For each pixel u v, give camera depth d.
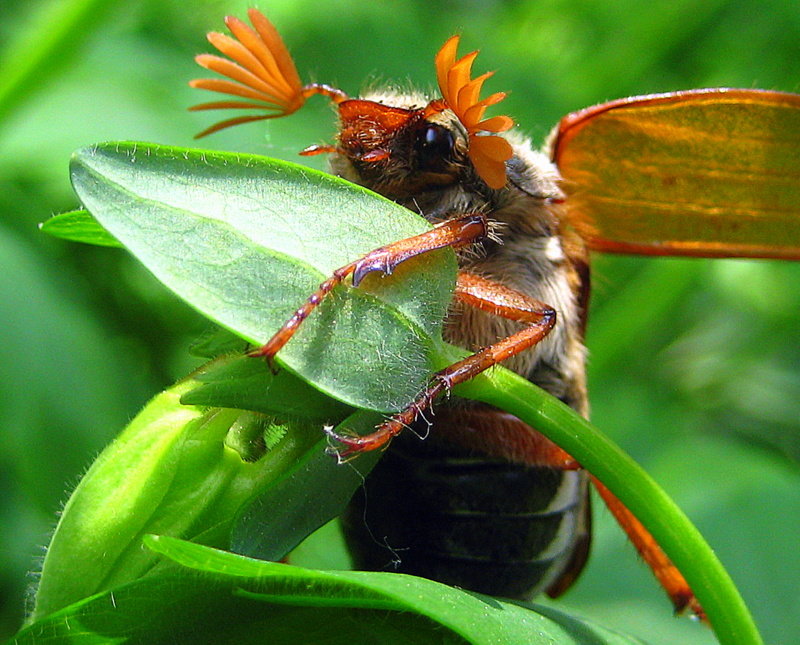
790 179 0.08
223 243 0.06
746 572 0.16
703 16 0.21
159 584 0.06
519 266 0.09
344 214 0.07
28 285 0.16
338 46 0.21
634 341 0.20
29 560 0.14
